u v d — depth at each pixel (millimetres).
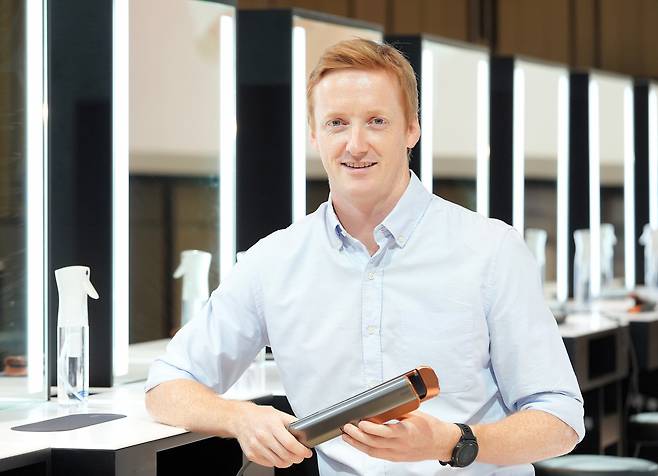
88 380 3133
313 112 2238
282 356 2316
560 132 5926
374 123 2166
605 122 6293
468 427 2057
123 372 3361
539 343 2178
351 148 2156
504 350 2199
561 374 2176
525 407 2178
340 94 2154
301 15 4266
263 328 2400
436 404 2209
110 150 3338
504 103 5605
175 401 2340
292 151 4270
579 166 6129
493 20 7297
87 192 3350
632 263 6602
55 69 3377
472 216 2262
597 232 6227
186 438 2475
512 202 5605
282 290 2309
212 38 3695
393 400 1933
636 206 6621
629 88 6480
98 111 3354
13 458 2250
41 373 2949
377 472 2236
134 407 2855
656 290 6102
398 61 2201
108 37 3350
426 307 2211
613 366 4828
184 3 3594
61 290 2918
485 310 2207
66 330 2904
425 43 4984
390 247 2238
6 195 2922
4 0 2941
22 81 2949
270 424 2115
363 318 2236
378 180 2176
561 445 2145
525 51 7402
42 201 2963
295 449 2076
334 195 2260
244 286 2369
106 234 3330
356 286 2250
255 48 4285
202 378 2406
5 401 2891
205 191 3686
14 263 2924
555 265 5941
